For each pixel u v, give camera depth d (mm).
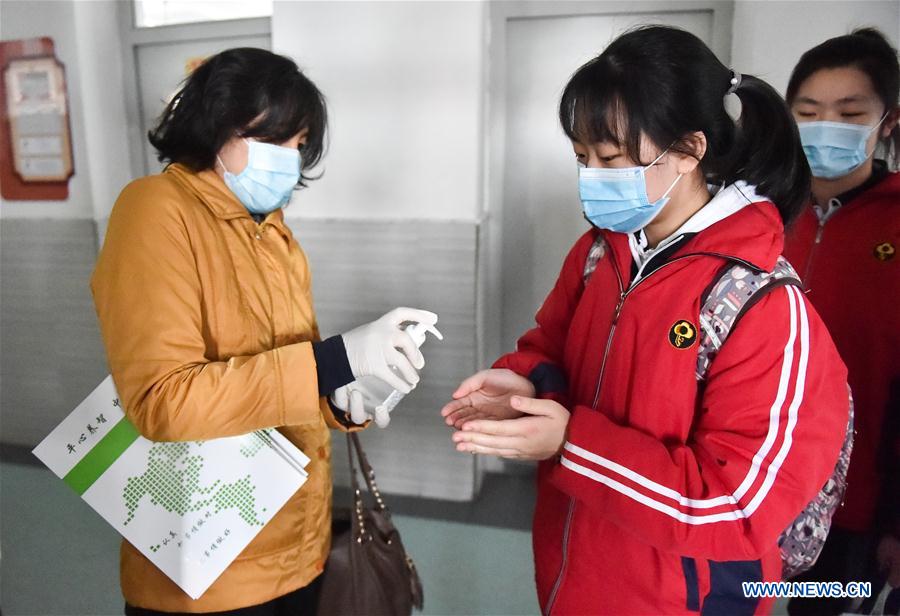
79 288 2803
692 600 844
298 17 2344
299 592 1085
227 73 911
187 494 902
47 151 2748
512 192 2609
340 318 2514
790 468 732
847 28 1800
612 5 2348
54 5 2625
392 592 1128
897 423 1132
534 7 2404
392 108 2328
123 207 885
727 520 737
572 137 840
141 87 2865
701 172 856
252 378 829
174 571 910
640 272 875
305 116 964
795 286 774
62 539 2184
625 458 783
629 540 866
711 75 767
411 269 2412
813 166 1189
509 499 2502
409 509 2410
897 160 1175
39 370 2908
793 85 1218
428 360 2439
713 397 782
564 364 1039
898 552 1124
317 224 2467
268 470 925
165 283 840
